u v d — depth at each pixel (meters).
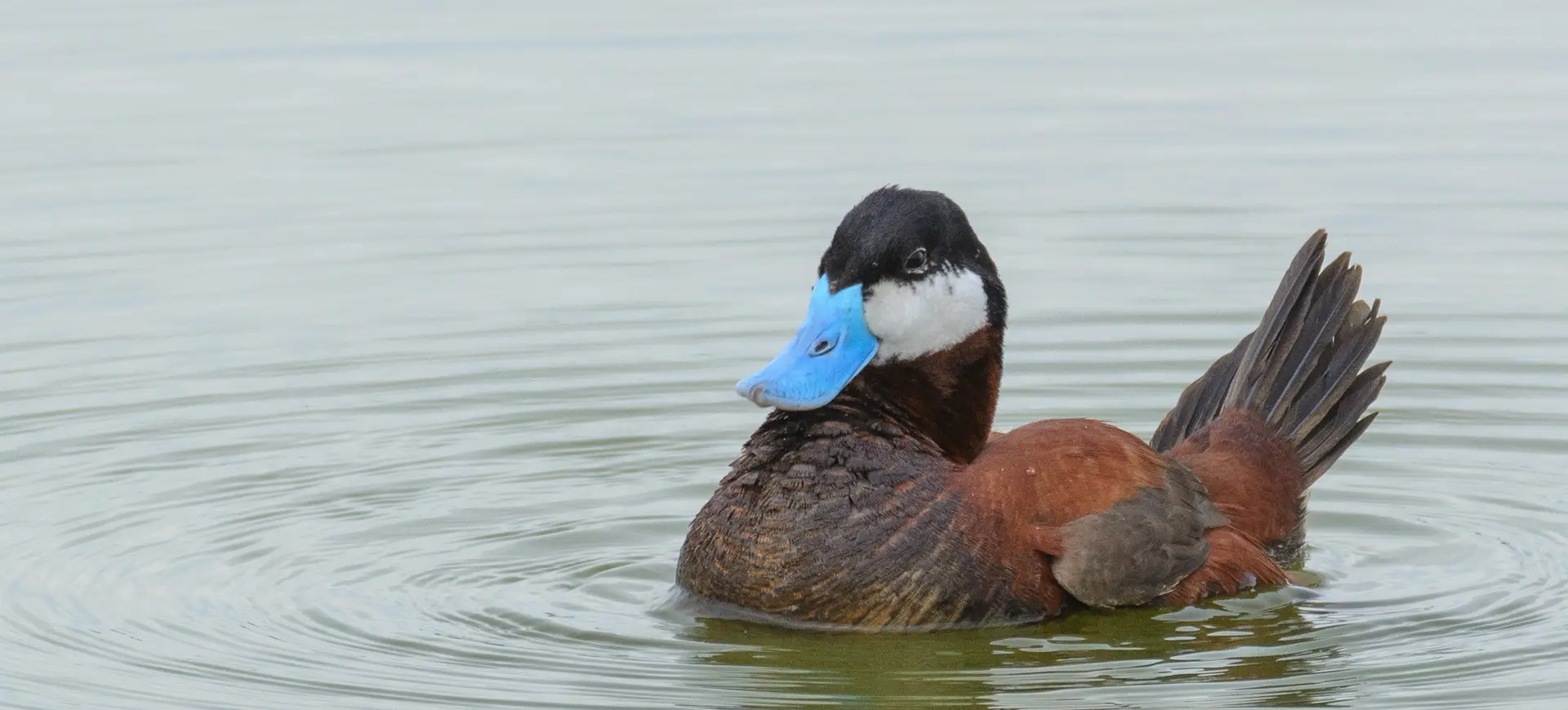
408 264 15.59
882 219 9.16
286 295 14.94
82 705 8.16
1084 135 18.34
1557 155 17.45
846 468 8.91
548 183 17.41
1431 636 8.86
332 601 9.48
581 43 21.50
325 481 11.34
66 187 17.33
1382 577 9.79
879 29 22.11
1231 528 9.57
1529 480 11.20
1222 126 18.59
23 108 19.25
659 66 20.66
